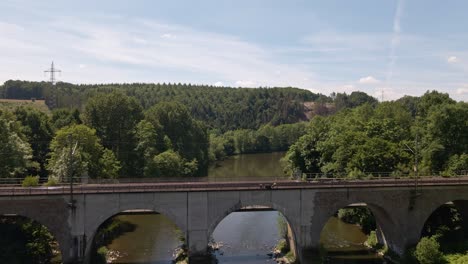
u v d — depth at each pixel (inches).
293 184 2065.7
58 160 2559.1
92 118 3695.9
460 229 2256.4
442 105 3289.9
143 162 3656.5
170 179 2364.7
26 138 3043.8
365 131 3245.6
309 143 3545.8
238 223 2970.0
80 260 1877.5
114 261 2119.8
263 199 2023.9
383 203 2118.6
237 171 5290.4
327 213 2076.8
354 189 2092.8
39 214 1854.1
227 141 7504.9
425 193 2146.9
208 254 1983.3
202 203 1975.9
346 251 2314.2
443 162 2738.7
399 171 2628.0
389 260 2151.8
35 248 1984.5
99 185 1964.8
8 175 2309.3
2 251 1866.4
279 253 2282.2
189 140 4776.1
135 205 1924.2
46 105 7303.2
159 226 2763.3
